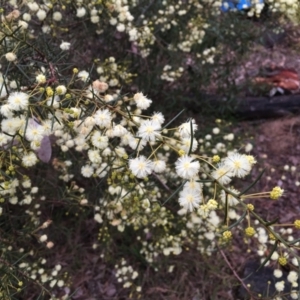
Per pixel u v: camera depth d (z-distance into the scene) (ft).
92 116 3.63
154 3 7.98
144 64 8.44
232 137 7.70
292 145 10.08
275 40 11.97
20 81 4.74
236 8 8.63
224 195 3.16
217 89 9.71
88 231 8.02
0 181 4.84
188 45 8.09
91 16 6.55
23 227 6.41
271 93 10.59
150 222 6.46
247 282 7.16
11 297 4.93
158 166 3.28
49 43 5.94
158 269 7.33
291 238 6.35
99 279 7.53
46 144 4.87
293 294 5.51
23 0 5.59
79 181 7.18
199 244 6.87
